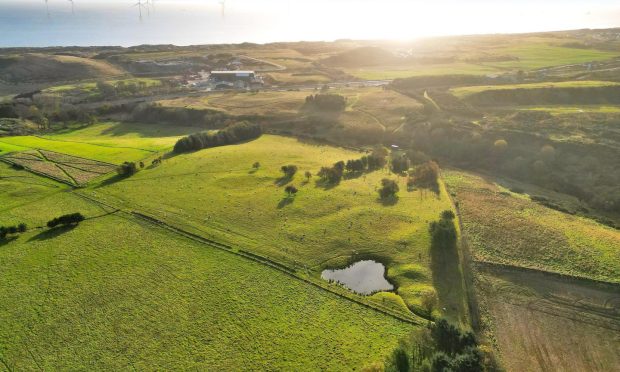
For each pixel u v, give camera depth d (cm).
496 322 5603
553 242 7150
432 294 5706
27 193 8938
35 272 6388
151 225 7775
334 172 9731
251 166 10556
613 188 8975
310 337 5209
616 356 5091
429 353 4762
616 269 6438
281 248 7081
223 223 7856
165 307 5694
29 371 4731
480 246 7100
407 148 12275
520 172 10375
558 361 5022
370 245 7188
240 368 4766
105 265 6581
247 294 5969
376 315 5600
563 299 5988
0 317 5494
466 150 11400
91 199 8750
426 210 8294
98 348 5044
